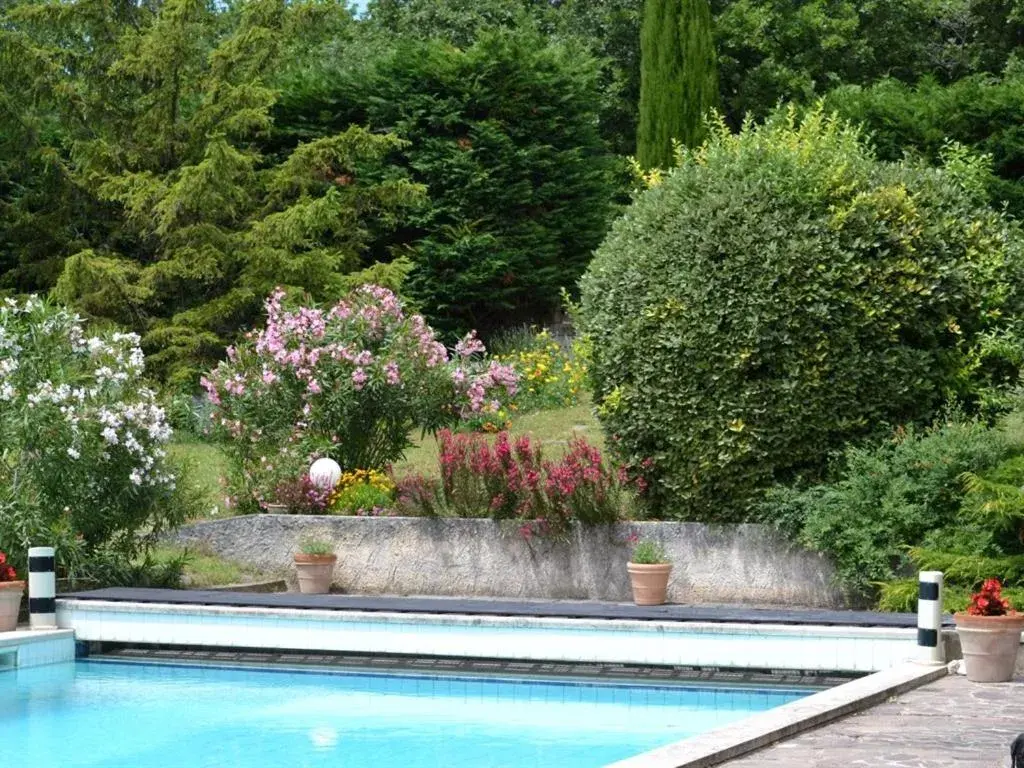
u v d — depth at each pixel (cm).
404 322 1591
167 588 1358
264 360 1563
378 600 1206
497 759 793
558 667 1111
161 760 793
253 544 1473
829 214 1260
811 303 1237
